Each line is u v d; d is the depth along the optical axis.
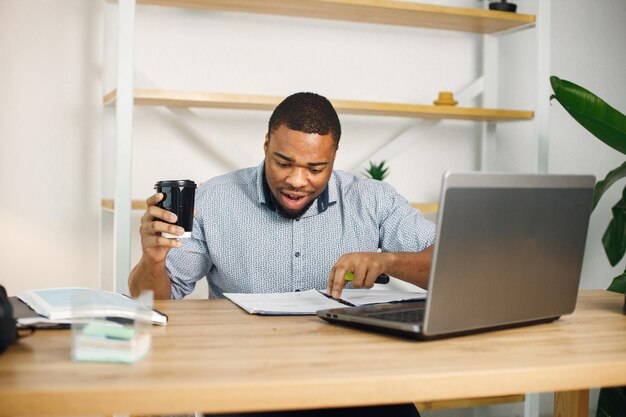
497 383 0.96
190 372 0.90
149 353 1.00
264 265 1.96
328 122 1.69
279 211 1.94
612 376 1.02
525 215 1.19
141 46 2.62
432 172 3.01
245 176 2.02
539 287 1.26
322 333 1.18
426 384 0.92
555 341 1.16
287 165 1.70
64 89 2.54
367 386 0.90
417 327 1.11
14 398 0.79
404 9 2.54
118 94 2.20
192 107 2.65
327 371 0.92
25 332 1.13
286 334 1.17
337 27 2.85
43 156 2.53
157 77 2.65
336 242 2.00
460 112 2.66
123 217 2.22
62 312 1.15
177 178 2.68
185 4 2.49
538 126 2.74
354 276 1.48
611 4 3.22
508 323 1.22
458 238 1.09
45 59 2.52
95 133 2.57
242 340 1.11
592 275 3.20
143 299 0.99
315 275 1.99
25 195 2.52
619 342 1.15
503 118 2.79
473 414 2.98
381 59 2.92
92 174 2.57
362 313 1.24
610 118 2.41
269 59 2.77
